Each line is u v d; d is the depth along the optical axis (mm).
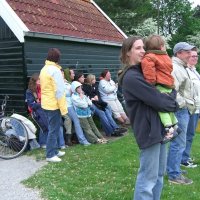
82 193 5379
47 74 6910
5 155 7609
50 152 7133
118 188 5594
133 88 3721
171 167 5836
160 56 3896
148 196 3822
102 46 11930
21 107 8695
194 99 5789
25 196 5375
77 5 12352
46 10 10078
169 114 3822
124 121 10500
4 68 8867
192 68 6387
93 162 6992
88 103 8875
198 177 6117
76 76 9164
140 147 3770
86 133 8734
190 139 6617
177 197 5219
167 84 3844
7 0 8867
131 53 3895
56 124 7066
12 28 8508
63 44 9984
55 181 5953
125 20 27297
